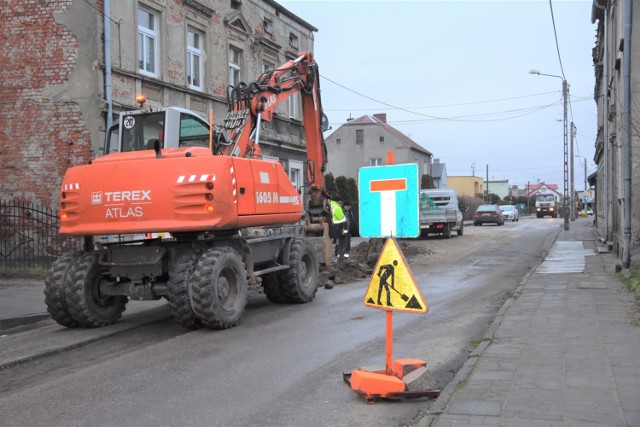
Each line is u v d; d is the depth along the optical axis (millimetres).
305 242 10625
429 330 7949
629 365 5527
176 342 7391
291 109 23969
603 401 4562
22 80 14336
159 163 8039
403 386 5047
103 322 8547
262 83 11297
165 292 8250
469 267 15992
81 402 5160
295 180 24031
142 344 7469
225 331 8008
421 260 18016
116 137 10602
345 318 8898
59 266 8359
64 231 8375
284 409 4918
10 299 10141
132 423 4637
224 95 19234
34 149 14297
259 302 10703
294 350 6898
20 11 14336
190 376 5895
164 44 16250
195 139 9727
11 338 7793
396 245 5090
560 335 6867
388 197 5129
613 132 16406
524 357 5941
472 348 6887
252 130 10531
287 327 8250
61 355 6992
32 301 10023
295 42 25156
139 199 8031
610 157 19234
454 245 23297
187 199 7887
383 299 5152
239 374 5941
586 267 13820
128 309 10102
